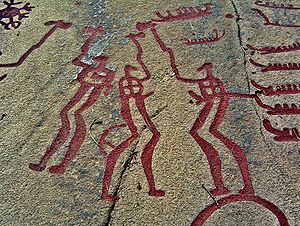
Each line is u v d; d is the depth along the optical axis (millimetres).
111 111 1400
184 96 1425
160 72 1505
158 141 1312
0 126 1391
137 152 1288
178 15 1726
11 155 1312
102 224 1145
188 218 1144
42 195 1215
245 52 1553
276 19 1682
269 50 1556
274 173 1222
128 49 1598
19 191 1228
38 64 1573
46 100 1451
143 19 1719
